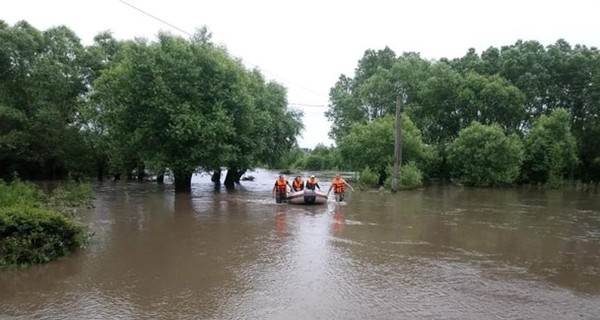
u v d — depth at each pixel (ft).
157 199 80.69
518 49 182.50
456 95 165.17
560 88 170.71
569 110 171.42
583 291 28.58
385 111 186.39
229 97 91.25
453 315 24.06
